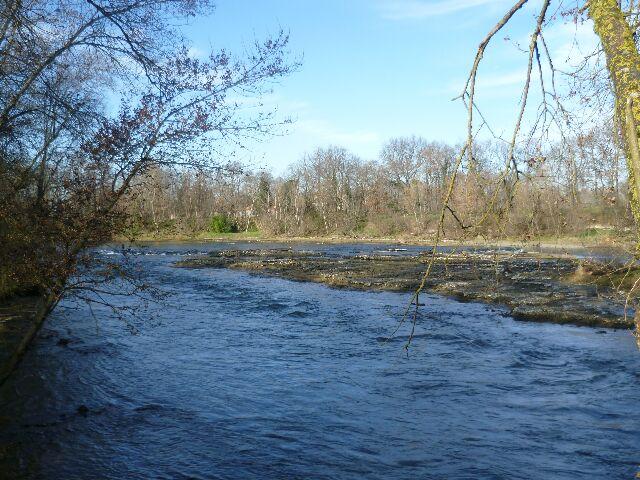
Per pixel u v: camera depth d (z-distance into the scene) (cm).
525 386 988
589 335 1405
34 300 1738
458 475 650
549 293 2041
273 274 2995
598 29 334
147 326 1551
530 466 670
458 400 916
